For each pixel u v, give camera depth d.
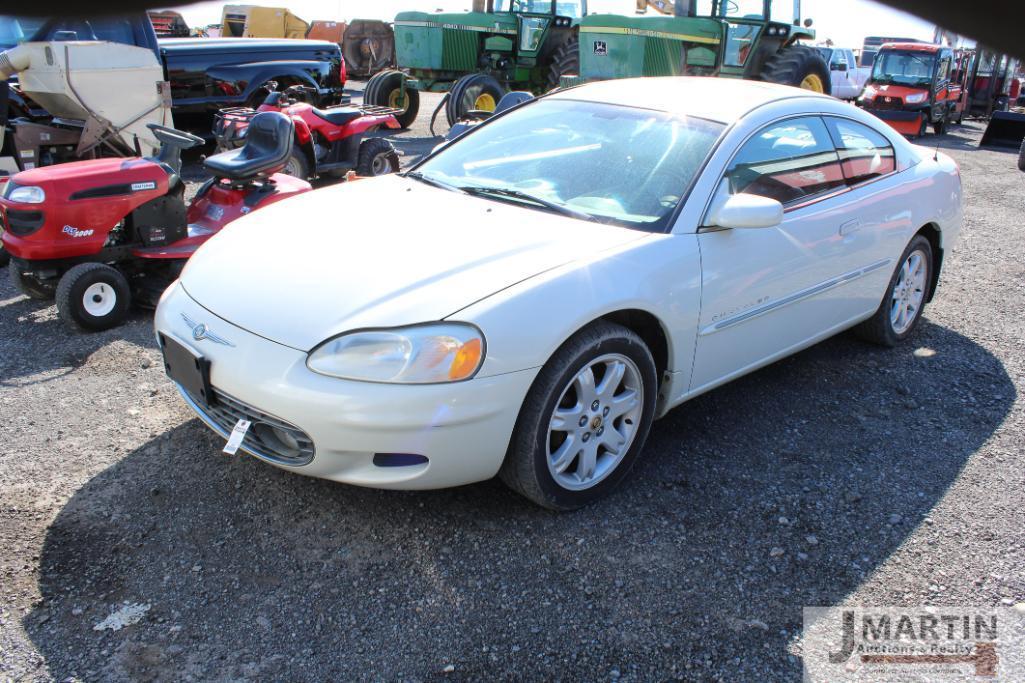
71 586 2.54
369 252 2.93
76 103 6.79
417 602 2.53
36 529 2.80
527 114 4.07
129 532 2.81
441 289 2.67
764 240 3.42
